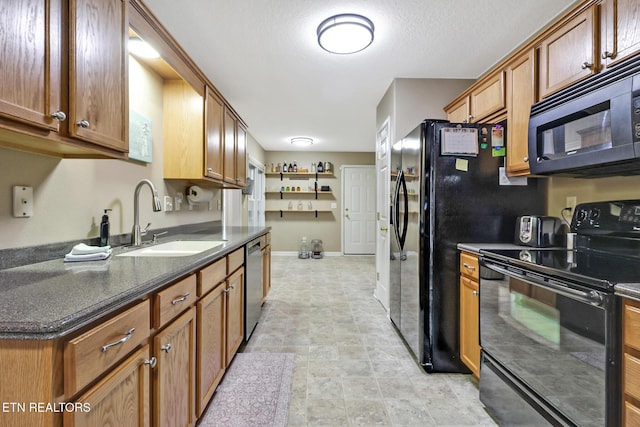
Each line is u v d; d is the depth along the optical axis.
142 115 2.06
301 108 3.86
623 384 0.95
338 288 4.07
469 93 2.53
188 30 2.17
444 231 2.02
